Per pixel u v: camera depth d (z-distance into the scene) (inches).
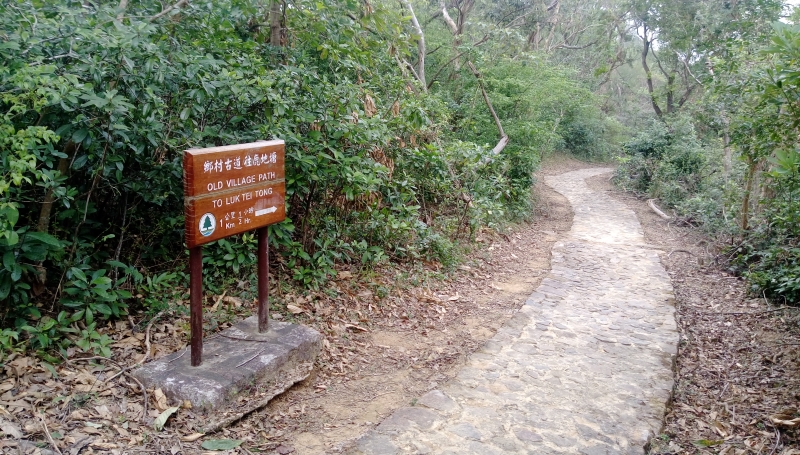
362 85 241.3
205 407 117.7
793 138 198.2
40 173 115.5
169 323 153.5
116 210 166.6
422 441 121.3
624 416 138.6
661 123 642.2
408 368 162.7
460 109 472.1
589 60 986.1
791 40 138.9
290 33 236.1
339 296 198.2
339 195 212.1
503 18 663.8
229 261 181.8
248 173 135.5
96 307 136.2
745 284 263.0
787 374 165.5
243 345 142.4
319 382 145.9
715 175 465.4
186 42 180.5
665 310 227.6
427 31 514.0
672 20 697.6
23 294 126.7
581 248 348.5
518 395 147.3
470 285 251.6
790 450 126.2
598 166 956.0
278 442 117.0
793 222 238.4
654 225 444.1
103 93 126.5
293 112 179.8
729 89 264.5
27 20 125.3
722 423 142.6
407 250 249.3
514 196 443.8
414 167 286.8
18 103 115.3
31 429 103.0
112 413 113.1
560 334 195.8
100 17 137.8
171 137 159.2
